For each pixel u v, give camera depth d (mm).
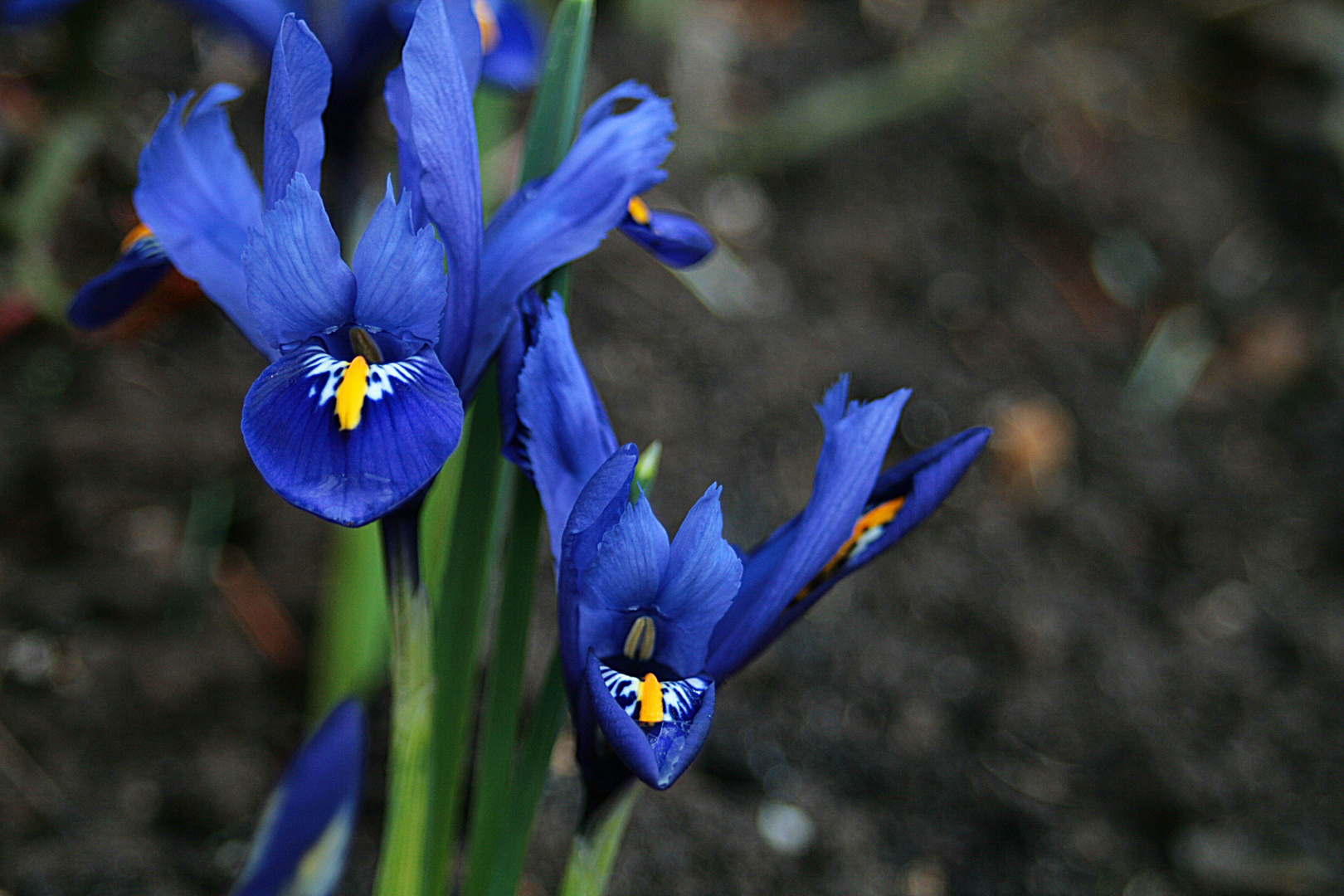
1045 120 909
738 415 712
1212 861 573
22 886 482
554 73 392
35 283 636
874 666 630
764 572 375
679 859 530
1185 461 760
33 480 608
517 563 390
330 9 478
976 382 768
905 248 830
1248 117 971
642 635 361
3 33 739
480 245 361
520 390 366
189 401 655
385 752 553
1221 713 635
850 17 960
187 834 521
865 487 371
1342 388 816
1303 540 732
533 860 517
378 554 495
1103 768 608
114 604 579
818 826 562
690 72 873
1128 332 827
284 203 342
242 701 566
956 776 595
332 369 348
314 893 355
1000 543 697
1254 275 875
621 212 372
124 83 748
